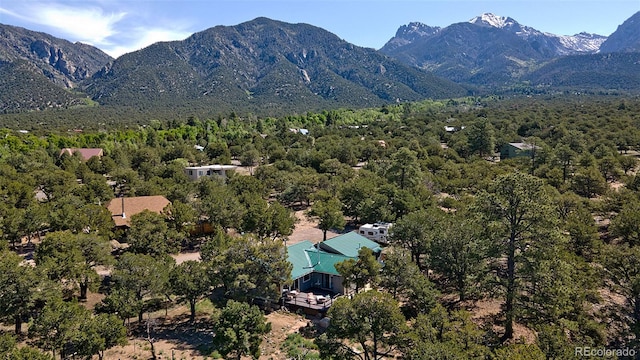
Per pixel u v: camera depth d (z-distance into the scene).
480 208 31.95
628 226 40.66
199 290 36.03
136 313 34.12
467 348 24.48
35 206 55.91
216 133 164.38
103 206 59.72
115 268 36.47
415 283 34.59
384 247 54.09
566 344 23.23
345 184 72.88
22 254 51.97
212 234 59.28
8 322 33.69
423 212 46.31
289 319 37.44
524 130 150.75
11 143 118.00
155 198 63.59
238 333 28.05
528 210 30.02
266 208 55.81
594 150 102.25
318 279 44.22
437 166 99.12
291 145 142.25
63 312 27.97
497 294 31.59
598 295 32.31
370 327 25.55
